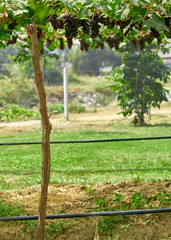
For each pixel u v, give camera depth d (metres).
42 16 2.97
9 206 4.75
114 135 12.23
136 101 15.02
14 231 4.12
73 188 5.61
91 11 3.74
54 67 24.31
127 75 15.00
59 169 7.32
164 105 21.33
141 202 4.50
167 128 13.79
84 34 4.37
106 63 26.42
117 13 3.24
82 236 4.07
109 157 8.56
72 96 24.27
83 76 28.12
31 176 6.75
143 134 12.34
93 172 7.02
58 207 4.71
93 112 21.00
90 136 12.02
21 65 20.34
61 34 4.81
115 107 22.44
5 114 18.09
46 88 23.58
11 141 11.31
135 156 8.62
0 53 21.03
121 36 4.96
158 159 8.20
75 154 9.02
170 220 4.24
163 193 4.98
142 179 5.99
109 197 5.00
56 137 11.86
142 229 4.12
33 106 21.08
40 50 4.80
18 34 4.52
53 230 4.14
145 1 3.20
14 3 2.66
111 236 4.04
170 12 3.60
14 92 20.77
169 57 16.94
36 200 5.09
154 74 15.04
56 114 20.22
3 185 6.00
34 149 9.98
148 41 4.83
